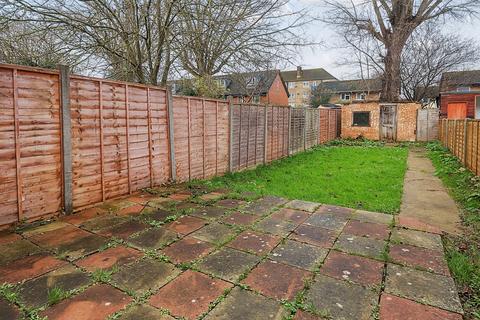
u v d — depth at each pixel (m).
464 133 7.56
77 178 3.89
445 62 21.77
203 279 2.32
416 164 9.00
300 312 1.93
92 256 2.69
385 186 5.94
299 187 5.87
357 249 2.88
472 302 2.08
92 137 4.05
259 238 3.13
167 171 5.41
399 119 16.34
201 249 2.85
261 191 5.20
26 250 2.79
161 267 2.50
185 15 7.23
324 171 7.72
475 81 27.41
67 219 3.63
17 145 3.26
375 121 16.92
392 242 3.05
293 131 10.81
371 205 4.55
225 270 2.46
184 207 4.16
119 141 4.46
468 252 2.88
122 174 4.55
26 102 3.30
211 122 6.46
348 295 2.12
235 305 2.00
